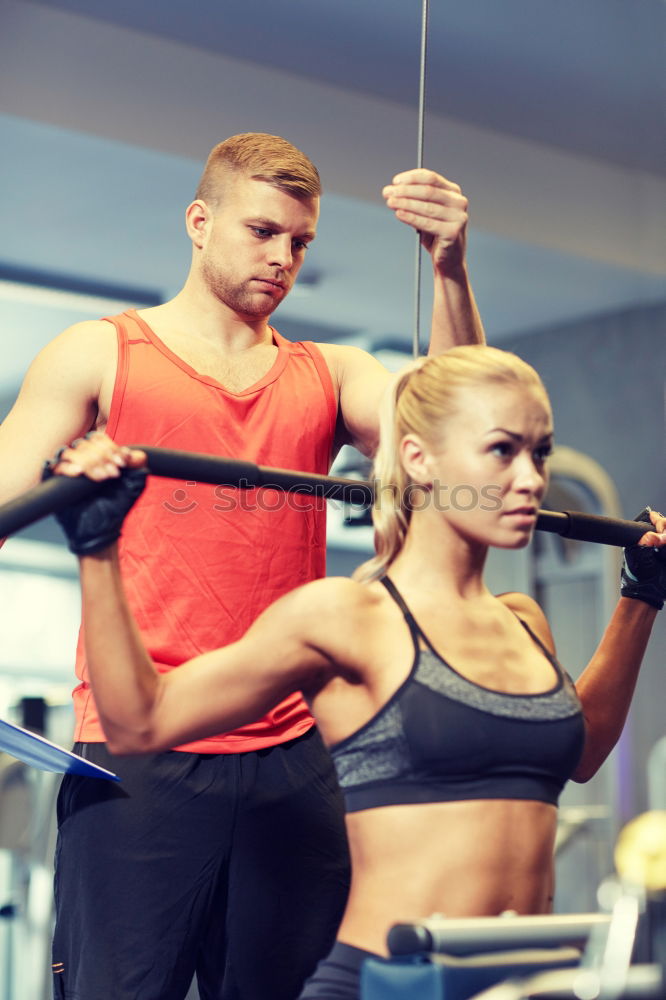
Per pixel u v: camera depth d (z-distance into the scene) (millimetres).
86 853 1648
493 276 5871
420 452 1298
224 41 4547
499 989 1015
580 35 4531
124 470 1240
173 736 1255
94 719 1678
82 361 1737
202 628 1674
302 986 1683
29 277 5754
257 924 1670
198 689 1251
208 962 1698
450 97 5000
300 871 1689
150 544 1682
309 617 1245
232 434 1749
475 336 1711
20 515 1197
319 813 1710
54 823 3779
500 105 5078
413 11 4336
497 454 1255
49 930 3652
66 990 1661
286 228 1757
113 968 1625
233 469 1357
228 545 1693
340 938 1224
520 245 5402
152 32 4480
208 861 1652
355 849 1238
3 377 7367
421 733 1211
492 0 4289
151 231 5273
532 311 6363
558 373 6527
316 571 1775
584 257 5527
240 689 1251
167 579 1676
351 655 1245
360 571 1329
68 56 4359
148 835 1638
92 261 5621
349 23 4418
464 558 1299
